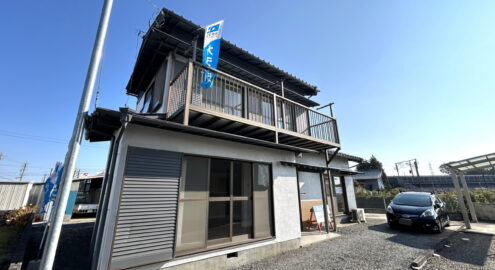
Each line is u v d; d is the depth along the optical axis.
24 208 8.20
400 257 4.70
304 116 9.05
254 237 4.97
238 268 4.34
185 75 4.69
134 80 8.17
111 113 3.48
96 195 14.46
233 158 5.00
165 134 4.02
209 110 4.53
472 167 8.88
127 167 3.50
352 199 10.39
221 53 7.00
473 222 9.48
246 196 5.15
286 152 6.29
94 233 4.46
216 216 4.57
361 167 40.59
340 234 7.02
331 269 4.14
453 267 4.20
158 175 3.78
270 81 8.36
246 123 5.10
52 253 2.19
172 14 5.60
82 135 2.55
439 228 7.09
